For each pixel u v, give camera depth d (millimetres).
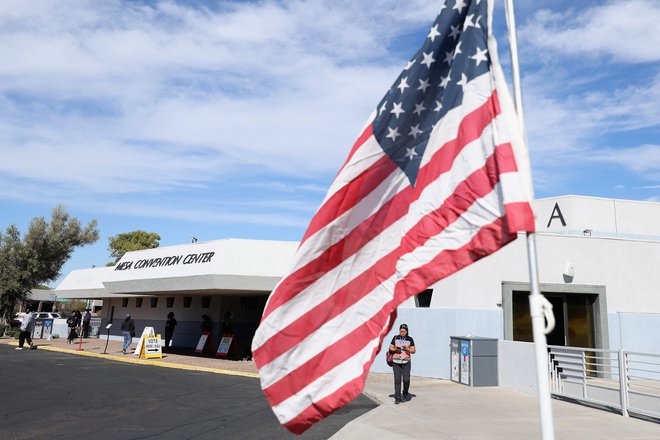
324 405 3951
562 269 17469
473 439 8422
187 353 25281
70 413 10453
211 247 22125
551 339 17906
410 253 3801
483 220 3572
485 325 16859
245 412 10797
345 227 4156
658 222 22516
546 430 2977
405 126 4133
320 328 4086
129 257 28438
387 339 18422
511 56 3604
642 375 16797
